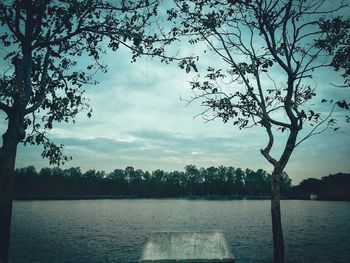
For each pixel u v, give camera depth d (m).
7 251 10.60
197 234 11.02
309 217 79.81
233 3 14.56
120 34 11.84
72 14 11.55
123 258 29.58
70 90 12.98
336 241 39.75
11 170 10.95
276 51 15.09
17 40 12.19
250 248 34.06
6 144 10.98
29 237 44.34
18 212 98.94
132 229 55.66
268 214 93.50
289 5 13.88
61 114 13.13
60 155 13.80
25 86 11.52
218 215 90.00
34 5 11.19
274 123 14.70
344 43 14.57
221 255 10.39
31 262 27.36
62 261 27.89
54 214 91.94
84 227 58.50
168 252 10.45
